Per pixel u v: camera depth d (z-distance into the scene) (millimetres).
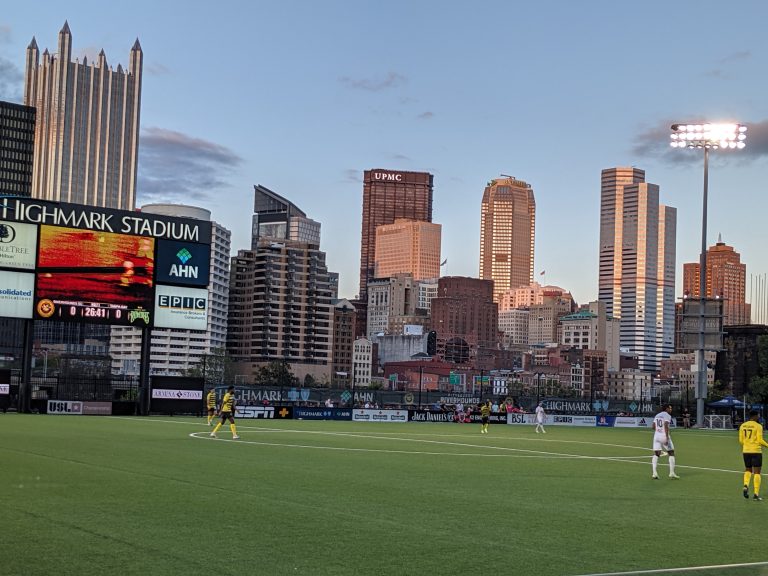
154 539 17656
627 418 112250
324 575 15148
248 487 26594
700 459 48688
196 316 83375
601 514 23578
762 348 155875
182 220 82875
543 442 60625
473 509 23594
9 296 75875
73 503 22031
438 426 86000
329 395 106875
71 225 78250
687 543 19328
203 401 84812
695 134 97062
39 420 66312
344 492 26328
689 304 102688
